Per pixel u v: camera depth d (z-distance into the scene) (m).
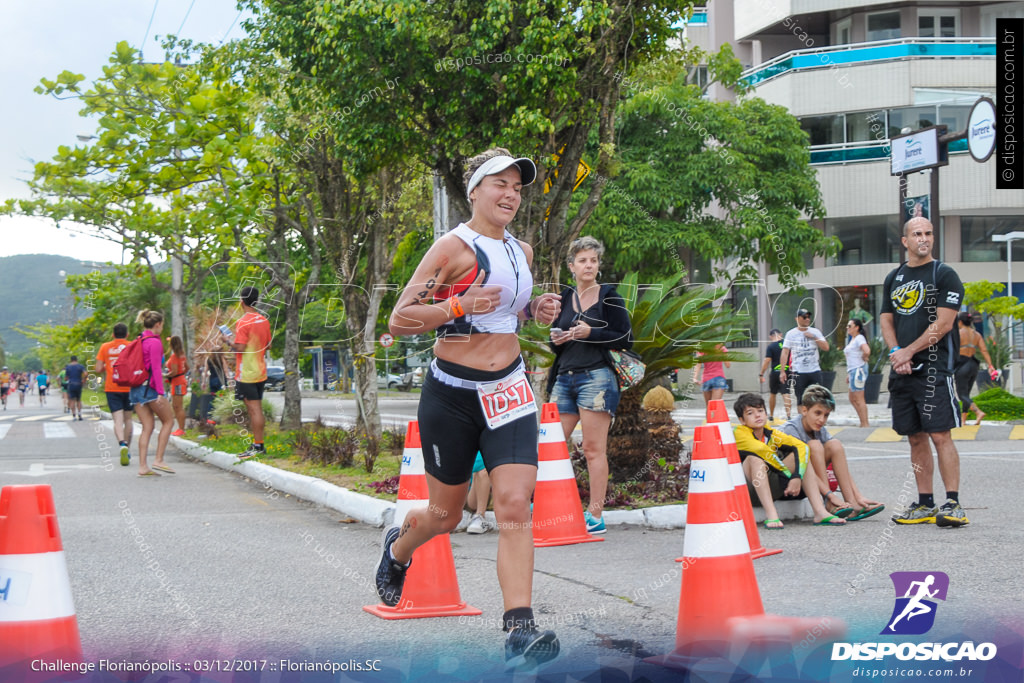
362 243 12.95
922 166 18.41
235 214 14.95
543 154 9.06
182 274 19.94
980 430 15.57
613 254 24.78
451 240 3.99
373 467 10.01
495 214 4.02
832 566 5.73
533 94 8.79
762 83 32.41
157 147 15.05
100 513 8.40
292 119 12.50
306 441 11.88
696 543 4.09
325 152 12.69
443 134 9.53
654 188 24.44
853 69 30.47
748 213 25.52
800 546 6.43
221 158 14.28
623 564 6.00
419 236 15.02
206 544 6.86
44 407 49.53
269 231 15.73
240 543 6.90
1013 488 9.08
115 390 12.88
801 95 31.05
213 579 5.72
